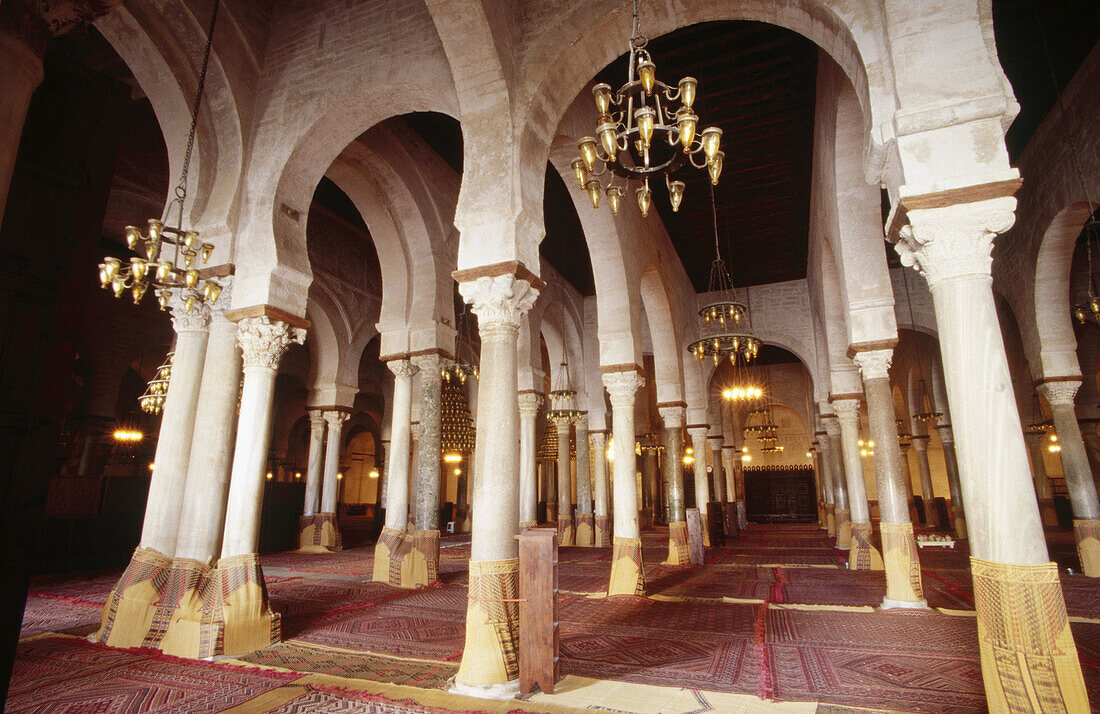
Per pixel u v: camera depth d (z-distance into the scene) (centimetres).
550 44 603
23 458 159
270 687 446
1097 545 1002
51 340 171
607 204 909
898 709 389
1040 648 327
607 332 933
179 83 700
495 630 461
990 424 366
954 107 412
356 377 1588
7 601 150
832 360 1143
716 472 1986
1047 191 1008
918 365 2014
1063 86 905
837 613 707
